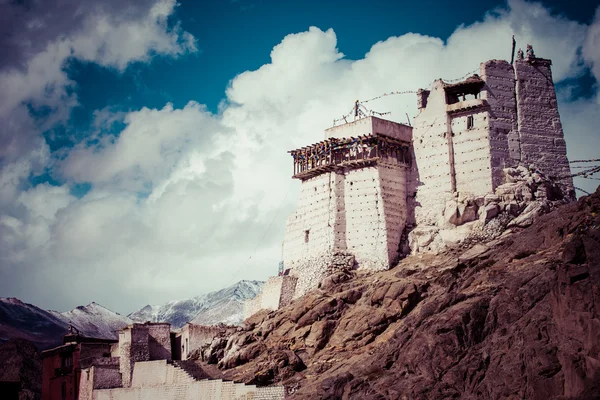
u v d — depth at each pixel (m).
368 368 83.75
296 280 115.00
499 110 113.00
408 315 95.50
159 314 186.62
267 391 90.12
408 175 117.19
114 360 118.62
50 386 126.12
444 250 107.50
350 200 114.88
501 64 115.00
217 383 96.81
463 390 73.44
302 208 119.12
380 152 115.25
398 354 83.00
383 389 78.31
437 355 77.00
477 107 112.81
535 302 76.56
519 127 113.19
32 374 144.62
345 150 117.62
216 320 165.38
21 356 146.50
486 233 105.50
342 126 119.50
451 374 74.69
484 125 111.94
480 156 111.25
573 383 62.59
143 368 111.81
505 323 76.88
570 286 65.25
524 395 67.81
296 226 119.19
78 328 172.12
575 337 64.31
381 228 111.62
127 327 117.56
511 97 114.06
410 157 117.69
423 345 78.62
